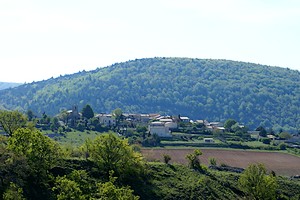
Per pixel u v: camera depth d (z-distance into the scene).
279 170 132.12
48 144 68.81
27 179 64.88
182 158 135.50
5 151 65.31
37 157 66.88
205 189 85.94
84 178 73.69
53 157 70.25
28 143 68.06
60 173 73.25
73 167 77.75
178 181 86.81
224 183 92.94
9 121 89.44
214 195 84.88
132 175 82.81
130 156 83.62
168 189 81.62
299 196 95.94
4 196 52.91
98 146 81.62
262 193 87.31
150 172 87.31
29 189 62.91
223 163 133.62
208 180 91.19
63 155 80.56
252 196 88.25
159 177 86.38
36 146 67.19
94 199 52.59
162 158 127.81
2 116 89.00
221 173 101.31
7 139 73.69
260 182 88.31
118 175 80.56
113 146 81.88
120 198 52.53
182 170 94.44
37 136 68.62
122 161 82.31
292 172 130.12
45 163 68.00
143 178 83.56
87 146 88.12
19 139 67.75
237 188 92.50
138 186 79.75
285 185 100.56
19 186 60.16
